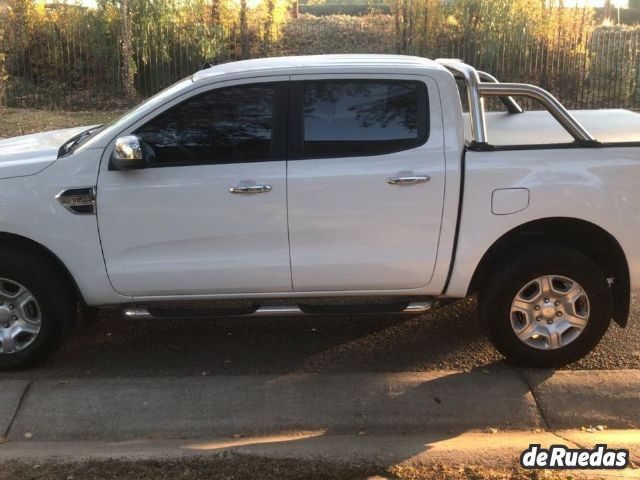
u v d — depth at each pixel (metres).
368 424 3.74
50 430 3.67
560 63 14.14
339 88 4.06
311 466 3.19
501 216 4.02
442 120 4.04
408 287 4.18
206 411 3.85
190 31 14.73
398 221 4.03
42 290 4.09
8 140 4.91
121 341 4.80
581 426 3.73
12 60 14.44
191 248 4.07
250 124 4.05
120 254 4.06
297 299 4.25
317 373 4.29
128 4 14.32
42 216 3.99
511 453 3.31
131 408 3.87
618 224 4.04
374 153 4.02
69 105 13.94
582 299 4.14
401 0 14.94
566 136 4.89
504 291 4.11
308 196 3.99
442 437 3.59
